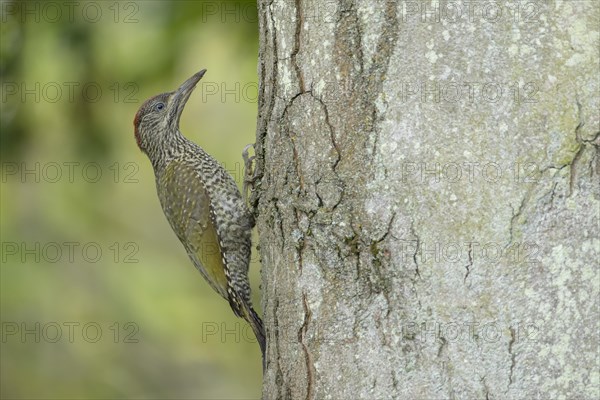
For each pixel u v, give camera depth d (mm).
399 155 6473
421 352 6391
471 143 6301
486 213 6262
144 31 14117
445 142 6352
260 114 7688
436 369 6348
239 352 18625
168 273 18469
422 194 6391
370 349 6574
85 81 14438
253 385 18469
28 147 15062
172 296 18219
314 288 6855
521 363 6188
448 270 6324
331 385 6746
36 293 17422
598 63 6199
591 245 6188
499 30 6285
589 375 6148
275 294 7262
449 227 6328
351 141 6680
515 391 6184
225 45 14414
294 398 7023
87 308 17703
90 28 14188
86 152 14797
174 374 18156
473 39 6324
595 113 6184
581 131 6188
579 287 6176
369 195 6578
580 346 6160
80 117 14633
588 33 6215
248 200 10742
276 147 7281
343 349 6688
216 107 18172
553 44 6227
